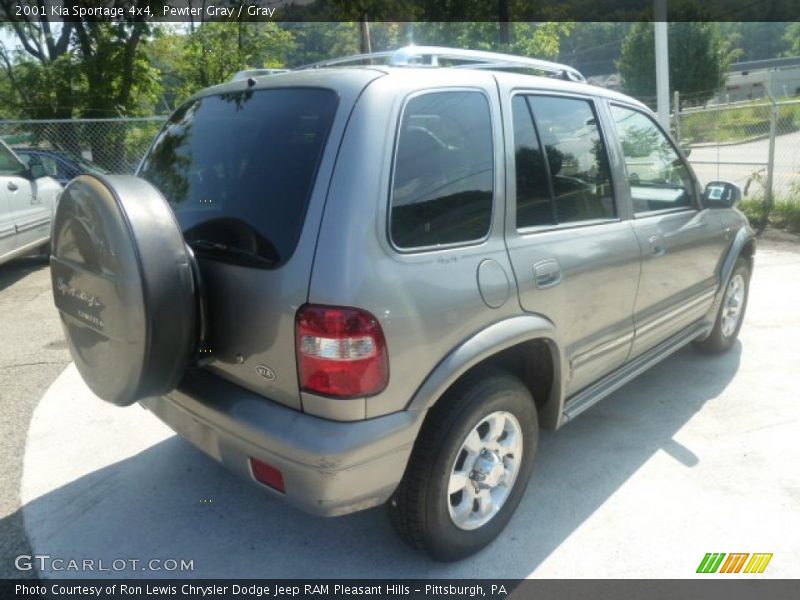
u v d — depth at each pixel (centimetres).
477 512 280
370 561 281
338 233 218
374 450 224
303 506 229
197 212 266
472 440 265
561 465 351
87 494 330
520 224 278
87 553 287
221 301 244
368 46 1323
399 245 231
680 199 405
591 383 343
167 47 1958
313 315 216
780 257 793
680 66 3281
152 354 228
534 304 275
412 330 229
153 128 1378
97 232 233
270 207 237
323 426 221
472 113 265
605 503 318
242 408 237
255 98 273
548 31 1393
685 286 403
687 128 1538
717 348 487
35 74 1736
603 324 327
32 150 1141
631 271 338
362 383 219
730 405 418
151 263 223
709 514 308
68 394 444
